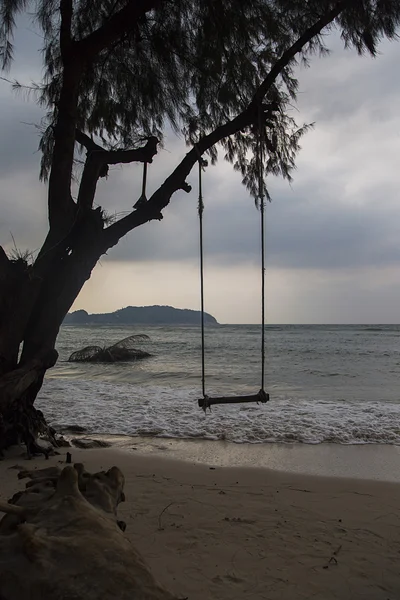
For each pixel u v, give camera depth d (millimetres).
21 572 1562
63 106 7086
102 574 1541
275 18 6871
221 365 22391
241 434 8547
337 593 3129
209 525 4234
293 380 16656
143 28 7289
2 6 6926
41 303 7090
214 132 7047
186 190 7250
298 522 4340
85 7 7551
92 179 7371
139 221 7051
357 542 3914
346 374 18266
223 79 7301
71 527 1768
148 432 8734
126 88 8023
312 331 67375
